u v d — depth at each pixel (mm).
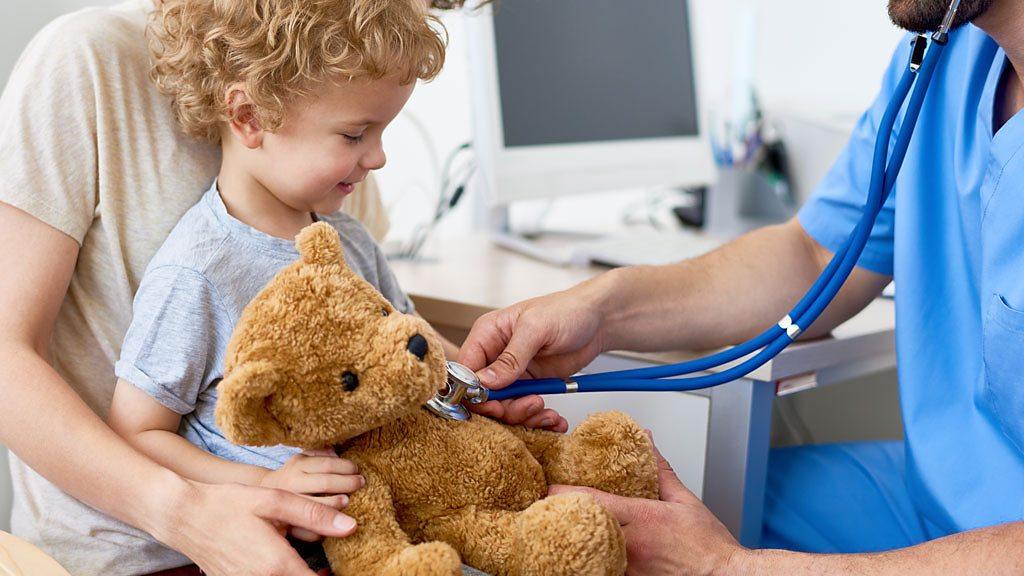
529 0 1532
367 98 815
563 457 812
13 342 810
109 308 928
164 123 932
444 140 1860
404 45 811
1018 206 914
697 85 1827
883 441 1358
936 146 1092
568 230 1892
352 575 674
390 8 811
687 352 1151
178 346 825
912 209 1099
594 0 1637
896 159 923
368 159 857
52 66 875
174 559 899
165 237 930
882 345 1274
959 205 1046
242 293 854
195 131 903
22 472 949
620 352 1160
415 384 664
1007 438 994
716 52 2504
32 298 835
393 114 850
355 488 707
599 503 679
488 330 972
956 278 1073
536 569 661
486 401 850
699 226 1972
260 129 841
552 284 1371
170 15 854
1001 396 943
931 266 1091
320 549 834
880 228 1159
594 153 1635
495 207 1701
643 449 829
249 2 800
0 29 1075
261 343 657
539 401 873
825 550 1121
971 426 1043
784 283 1170
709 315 1124
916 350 1098
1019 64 934
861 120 1195
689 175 1809
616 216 2262
